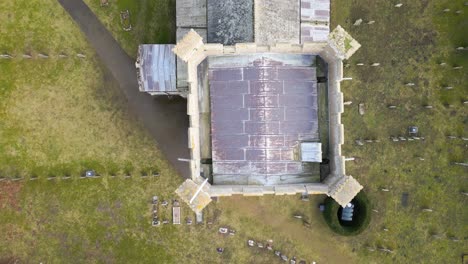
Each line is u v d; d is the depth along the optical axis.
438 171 43.84
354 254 43.47
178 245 42.97
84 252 42.84
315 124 29.31
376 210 43.44
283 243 43.16
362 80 43.47
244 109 28.77
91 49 42.81
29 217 42.84
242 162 28.95
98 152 42.84
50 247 42.84
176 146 42.94
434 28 43.88
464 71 43.78
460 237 43.81
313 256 43.31
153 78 38.28
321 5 38.50
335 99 28.16
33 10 42.69
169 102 42.78
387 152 43.66
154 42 42.66
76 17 42.81
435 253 43.66
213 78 29.27
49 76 42.72
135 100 42.84
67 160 42.81
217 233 43.00
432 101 43.84
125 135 42.88
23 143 42.84
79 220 42.75
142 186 42.94
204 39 37.09
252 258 43.09
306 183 29.12
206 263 42.94
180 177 42.94
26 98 42.72
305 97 29.22
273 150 28.73
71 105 42.75
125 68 42.81
